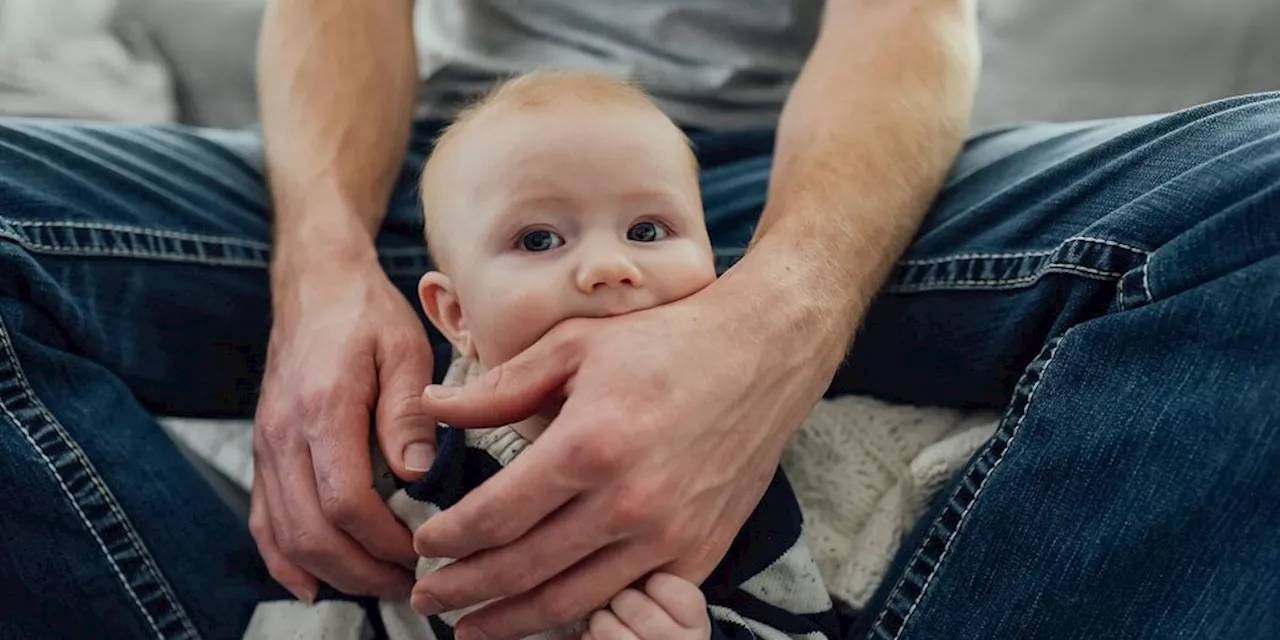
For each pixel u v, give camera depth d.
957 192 0.73
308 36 0.88
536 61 1.00
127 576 0.65
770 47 0.99
